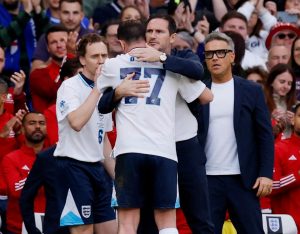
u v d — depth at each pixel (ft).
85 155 69.51
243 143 70.90
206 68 75.51
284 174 78.64
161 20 64.08
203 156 63.67
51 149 71.56
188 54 64.03
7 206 79.15
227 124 71.10
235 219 71.31
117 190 60.90
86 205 69.36
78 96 69.21
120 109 60.95
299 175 78.43
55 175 69.97
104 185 70.64
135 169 60.49
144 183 61.05
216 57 71.05
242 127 71.00
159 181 60.49
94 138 69.62
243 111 71.15
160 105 60.64
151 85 60.75
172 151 60.95
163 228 60.95
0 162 81.61
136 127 60.49
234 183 71.00
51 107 80.12
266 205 80.23
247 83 71.82
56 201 70.23
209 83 71.97
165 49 64.08
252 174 71.00
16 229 78.59
